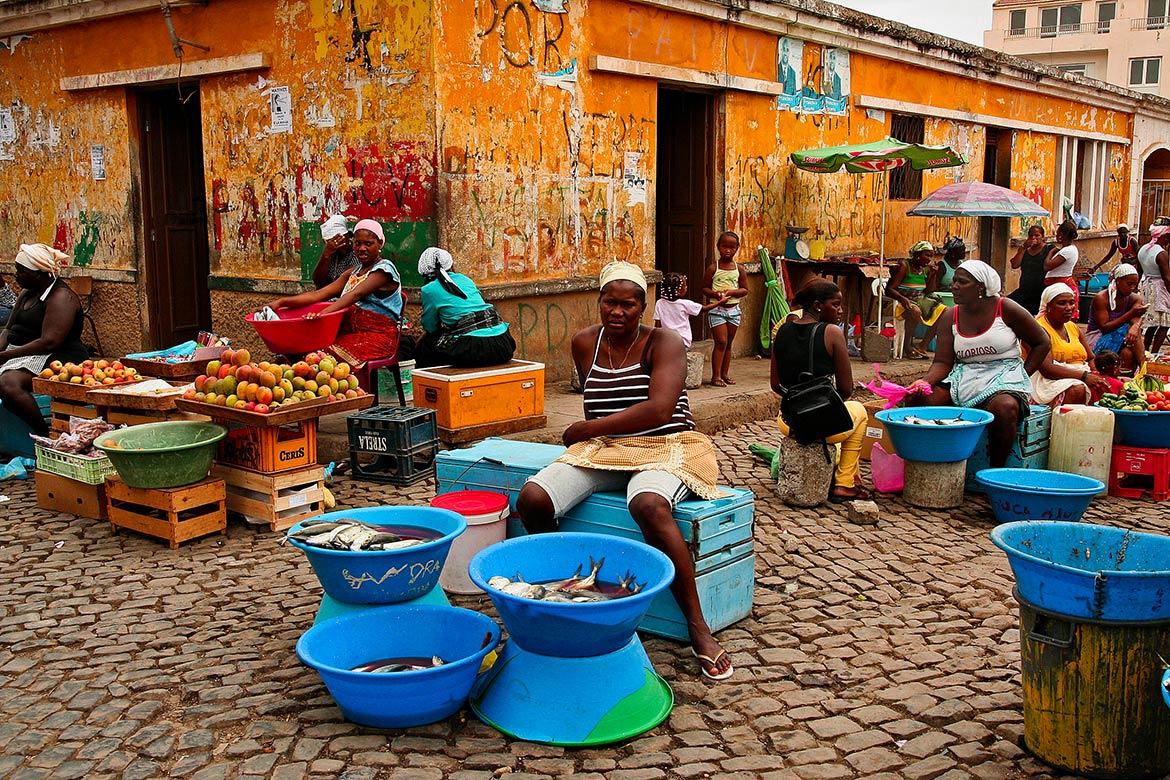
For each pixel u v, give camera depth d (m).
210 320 10.88
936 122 14.38
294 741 3.39
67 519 5.91
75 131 10.31
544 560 3.88
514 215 8.43
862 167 11.13
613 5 9.13
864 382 9.70
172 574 4.99
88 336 10.67
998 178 16.78
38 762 3.28
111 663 4.00
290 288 8.73
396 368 7.19
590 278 9.23
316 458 5.98
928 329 11.40
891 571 5.10
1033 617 3.23
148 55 9.46
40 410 6.91
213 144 9.13
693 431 4.41
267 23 8.51
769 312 10.98
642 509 3.96
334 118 8.21
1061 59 50.34
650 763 3.28
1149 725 3.09
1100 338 9.16
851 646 4.20
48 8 9.84
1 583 4.88
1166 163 26.84
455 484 5.01
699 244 10.87
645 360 4.30
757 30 10.79
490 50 8.02
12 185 11.09
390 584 3.74
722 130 10.55
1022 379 6.41
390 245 8.02
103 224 10.31
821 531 5.73
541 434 7.14
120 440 5.39
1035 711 3.27
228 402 5.48
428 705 3.41
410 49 7.66
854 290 11.52
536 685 3.45
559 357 9.13
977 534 5.72
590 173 9.16
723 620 4.32
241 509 5.70
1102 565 3.52
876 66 12.88
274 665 3.97
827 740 3.44
